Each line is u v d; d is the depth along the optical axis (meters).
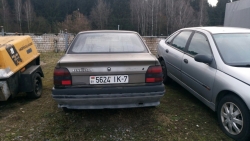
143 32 38.12
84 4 46.34
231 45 3.37
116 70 2.76
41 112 3.56
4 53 3.36
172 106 3.81
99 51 3.28
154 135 2.91
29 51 4.30
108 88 2.74
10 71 3.44
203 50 3.63
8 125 3.14
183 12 34.81
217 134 2.94
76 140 2.77
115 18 41.06
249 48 3.33
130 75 2.80
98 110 3.56
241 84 2.69
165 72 4.94
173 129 3.05
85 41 3.50
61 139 2.79
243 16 9.55
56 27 39.44
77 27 38.66
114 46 3.40
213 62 3.24
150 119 3.32
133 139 2.82
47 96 4.32
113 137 2.86
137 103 2.90
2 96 3.36
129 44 3.48
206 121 3.29
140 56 3.07
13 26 38.38
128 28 39.81
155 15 37.09
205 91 3.38
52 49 11.90
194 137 2.87
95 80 2.75
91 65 2.72
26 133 2.93
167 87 4.87
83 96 2.72
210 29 3.93
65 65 2.72
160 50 5.29
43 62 8.25
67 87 2.74
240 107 2.68
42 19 40.47
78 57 2.99
